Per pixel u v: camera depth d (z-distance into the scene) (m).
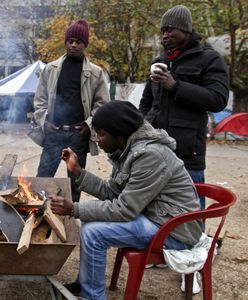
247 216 5.33
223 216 2.73
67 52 4.27
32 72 13.65
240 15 12.83
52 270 2.43
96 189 2.92
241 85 14.10
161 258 2.68
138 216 2.69
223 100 3.31
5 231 2.57
